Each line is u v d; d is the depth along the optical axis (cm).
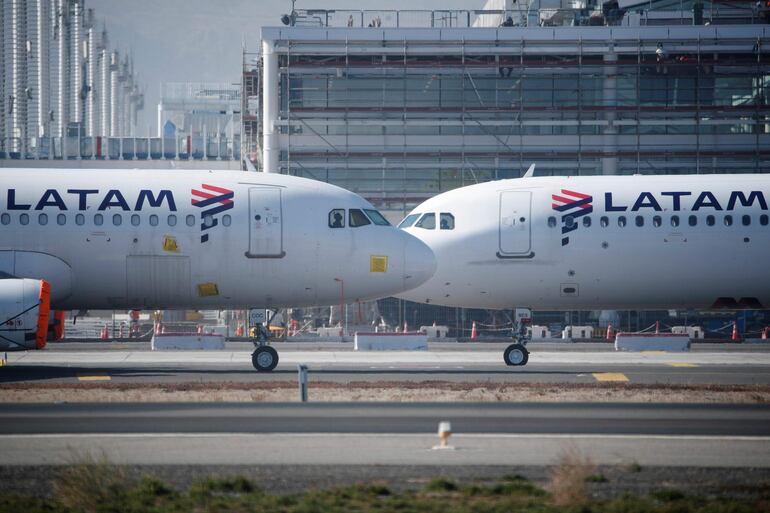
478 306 16712
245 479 6675
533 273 16300
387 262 14938
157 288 14625
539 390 11462
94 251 14388
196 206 14588
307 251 14725
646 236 16275
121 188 14625
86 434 8381
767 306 16812
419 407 9988
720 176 16788
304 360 16050
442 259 16400
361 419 9212
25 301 13212
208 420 9119
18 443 7994
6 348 13238
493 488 6612
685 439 8288
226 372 14112
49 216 14362
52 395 10838
